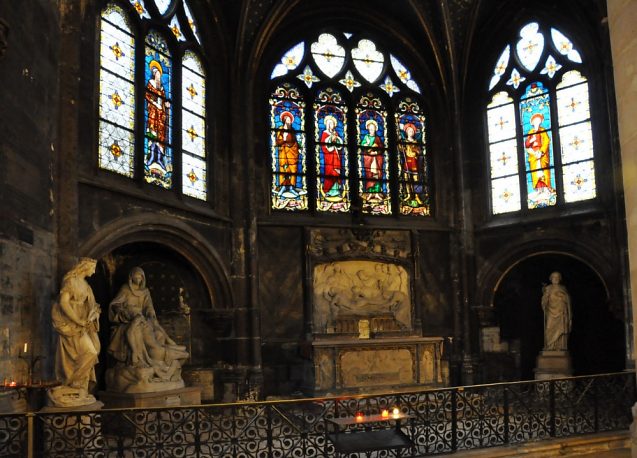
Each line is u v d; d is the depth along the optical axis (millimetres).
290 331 17281
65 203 11672
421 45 19469
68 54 12031
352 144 18844
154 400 12961
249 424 10148
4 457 8719
